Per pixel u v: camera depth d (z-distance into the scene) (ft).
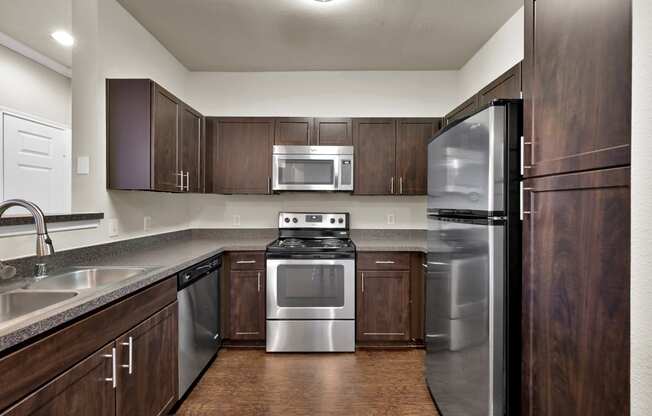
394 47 9.74
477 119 5.11
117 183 7.22
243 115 11.57
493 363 4.80
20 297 4.62
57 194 11.66
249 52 10.07
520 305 4.76
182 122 8.77
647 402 2.33
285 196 11.73
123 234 7.97
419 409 7.00
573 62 3.42
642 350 2.38
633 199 2.47
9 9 8.41
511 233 4.74
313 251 9.61
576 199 3.38
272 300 9.58
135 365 5.21
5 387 3.06
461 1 7.51
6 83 9.94
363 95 11.58
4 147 9.87
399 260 9.82
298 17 8.14
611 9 2.91
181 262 6.73
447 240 6.27
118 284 4.90
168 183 7.98
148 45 8.88
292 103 11.59
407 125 10.78
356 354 9.55
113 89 7.20
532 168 4.20
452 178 6.07
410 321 9.86
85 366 4.10
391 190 10.77
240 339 9.77
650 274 2.32
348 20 8.29
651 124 2.32
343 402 7.23
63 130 11.90
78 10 7.08
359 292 9.79
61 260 6.13
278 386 7.84
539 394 4.06
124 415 4.91
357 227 11.69
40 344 3.45
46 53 10.71
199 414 6.81
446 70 11.51
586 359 3.22
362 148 10.78
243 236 11.64
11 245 5.28
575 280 3.39
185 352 7.11
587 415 3.20
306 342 9.61
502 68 8.62
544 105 3.94
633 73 2.49
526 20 4.33
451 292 6.06
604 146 2.99
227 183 10.75
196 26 8.59
